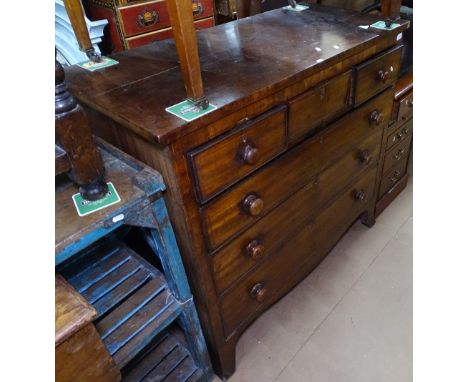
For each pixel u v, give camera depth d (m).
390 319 1.27
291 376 1.13
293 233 1.11
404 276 1.41
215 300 0.94
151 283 0.93
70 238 0.62
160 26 1.67
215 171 0.75
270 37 1.03
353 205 1.38
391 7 1.05
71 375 0.60
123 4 1.54
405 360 1.14
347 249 1.55
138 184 0.71
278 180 0.94
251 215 0.87
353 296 1.36
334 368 1.14
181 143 0.68
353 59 0.97
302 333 1.25
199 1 1.74
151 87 0.81
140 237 1.14
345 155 1.16
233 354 1.12
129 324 0.86
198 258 0.83
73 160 0.63
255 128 0.79
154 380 1.03
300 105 0.88
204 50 0.97
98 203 0.69
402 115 1.41
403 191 1.82
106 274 0.93
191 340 1.00
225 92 0.75
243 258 0.96
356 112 1.10
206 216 0.79
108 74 0.90
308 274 1.38
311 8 1.27
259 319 1.31
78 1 0.92
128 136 0.78
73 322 0.56
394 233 1.60
